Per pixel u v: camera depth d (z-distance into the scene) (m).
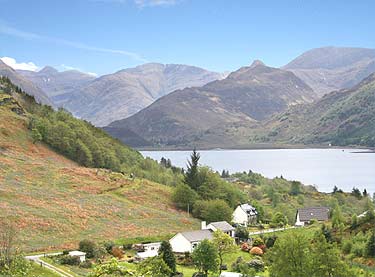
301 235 78.25
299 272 74.19
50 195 145.38
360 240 106.25
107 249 107.06
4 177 152.25
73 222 123.94
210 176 187.38
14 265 63.28
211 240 110.06
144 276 76.25
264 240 127.50
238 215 168.38
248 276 90.12
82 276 81.00
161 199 169.75
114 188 170.75
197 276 91.00
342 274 73.50
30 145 197.50
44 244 103.12
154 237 124.12
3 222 110.94
